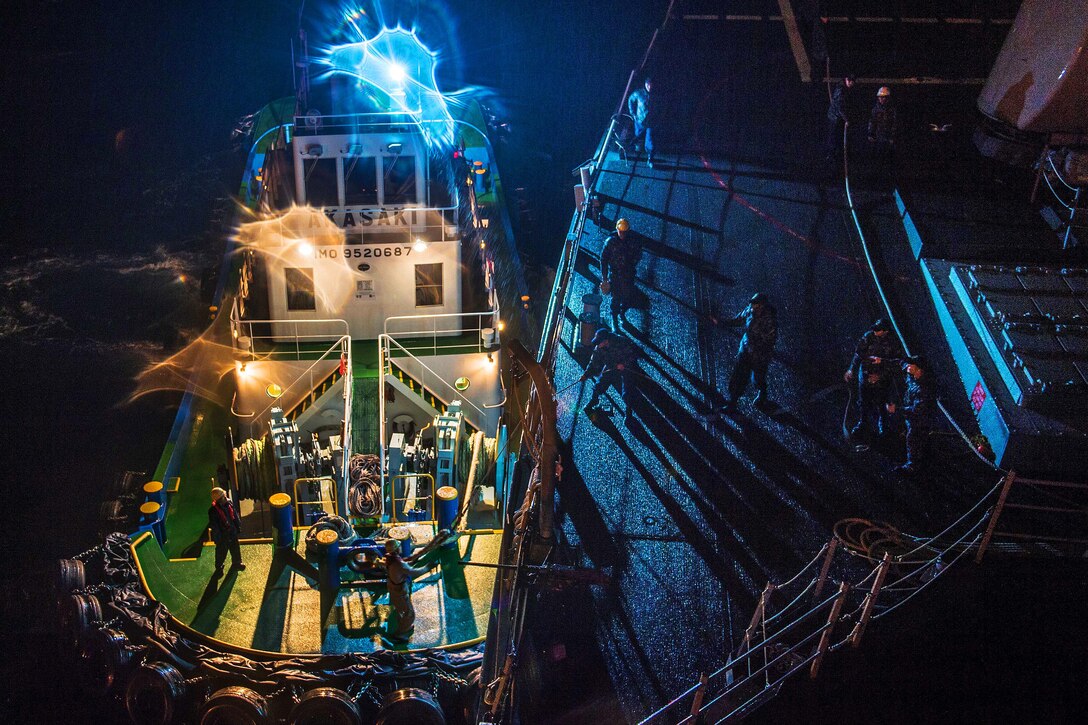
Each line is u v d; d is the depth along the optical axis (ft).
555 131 94.89
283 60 123.13
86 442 67.05
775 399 44.98
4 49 123.85
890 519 37.52
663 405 45.14
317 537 40.34
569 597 35.29
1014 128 60.64
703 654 32.91
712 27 84.79
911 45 75.87
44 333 78.23
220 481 53.47
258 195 73.15
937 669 30.37
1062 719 28.71
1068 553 34.63
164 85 118.52
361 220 56.44
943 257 51.39
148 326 79.56
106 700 39.37
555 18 118.32
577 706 31.32
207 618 40.11
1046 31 56.80
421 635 39.47
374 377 55.42
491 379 56.95
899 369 40.24
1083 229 52.01
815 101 72.74
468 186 73.15
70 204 96.78
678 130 70.18
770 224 58.49
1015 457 39.04
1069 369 40.78
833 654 31.04
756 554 36.70
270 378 55.26
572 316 52.47
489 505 48.80
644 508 39.27
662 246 57.26
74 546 58.29
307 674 36.78
